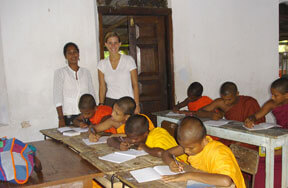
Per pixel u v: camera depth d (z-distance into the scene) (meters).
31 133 3.79
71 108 3.44
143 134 2.07
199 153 1.69
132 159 1.87
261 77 5.36
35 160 1.72
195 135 1.58
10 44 3.62
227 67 5.02
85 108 2.81
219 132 2.79
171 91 4.62
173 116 3.53
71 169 1.76
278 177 2.42
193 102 3.71
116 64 3.35
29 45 3.71
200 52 4.78
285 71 8.02
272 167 2.32
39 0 3.72
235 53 5.08
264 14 5.29
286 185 2.43
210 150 1.64
